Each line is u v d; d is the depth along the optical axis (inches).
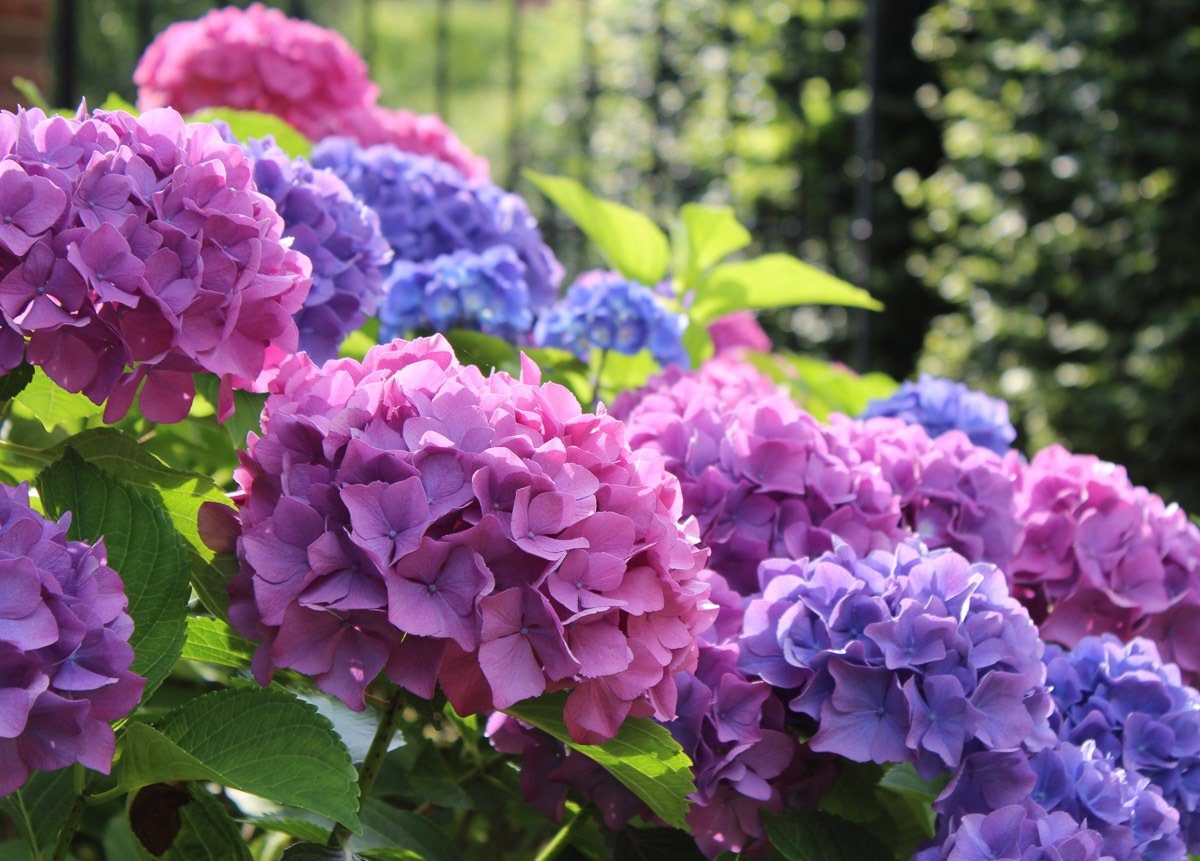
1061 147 191.3
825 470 51.4
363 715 49.2
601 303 60.7
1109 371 183.9
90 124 43.7
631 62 227.8
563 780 47.4
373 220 52.9
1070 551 54.1
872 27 119.3
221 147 44.7
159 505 44.5
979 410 61.0
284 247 45.0
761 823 47.5
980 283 198.2
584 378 62.5
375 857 48.6
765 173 218.5
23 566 39.6
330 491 42.2
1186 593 53.9
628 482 43.6
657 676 42.8
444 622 41.3
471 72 382.6
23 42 132.6
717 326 84.3
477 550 41.7
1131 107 183.2
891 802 51.8
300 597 41.4
